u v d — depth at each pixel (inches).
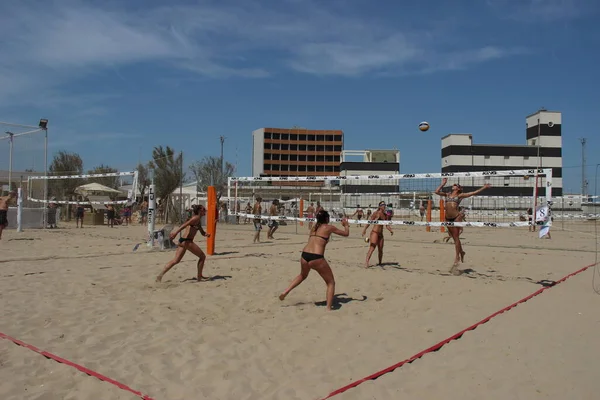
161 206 1125.7
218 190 1250.0
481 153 2121.1
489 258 448.5
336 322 210.7
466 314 226.4
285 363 159.2
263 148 3201.3
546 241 689.6
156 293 266.5
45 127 759.7
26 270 338.0
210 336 187.9
